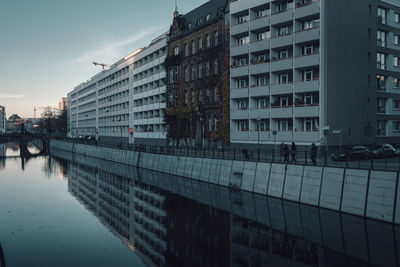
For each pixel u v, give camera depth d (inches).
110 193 1461.6
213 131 1972.2
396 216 780.0
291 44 1510.8
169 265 657.6
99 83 4566.9
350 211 882.1
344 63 1476.4
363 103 1555.1
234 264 644.1
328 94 1407.5
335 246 709.9
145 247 775.7
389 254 645.9
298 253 682.8
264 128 1689.2
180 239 820.0
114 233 895.1
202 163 1535.4
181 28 2410.2
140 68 3122.5
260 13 1723.7
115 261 695.1
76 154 3565.5
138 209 1157.7
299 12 1476.4
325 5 1413.6
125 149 2450.8
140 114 3181.6
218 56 1971.0
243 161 1284.4
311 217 895.7
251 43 1694.1
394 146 1357.0
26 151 4015.8
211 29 2038.6
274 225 875.4
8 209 1181.1
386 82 1696.6
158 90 2748.5
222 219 959.6
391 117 1704.0
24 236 874.8
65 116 6107.3
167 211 1101.1
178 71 2399.1
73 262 690.8
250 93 1701.5
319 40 1411.2
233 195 1229.7
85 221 1018.7
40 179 1877.5
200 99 2161.7
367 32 1581.0
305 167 1023.6
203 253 714.8
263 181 1178.0
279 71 1590.8
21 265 679.1
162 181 1653.5
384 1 1667.1
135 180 1760.6
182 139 2294.5
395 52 1724.9
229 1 1877.5
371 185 839.1
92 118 4906.5
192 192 1349.7
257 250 713.6
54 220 1031.6
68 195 1430.9
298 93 1510.8
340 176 916.6
